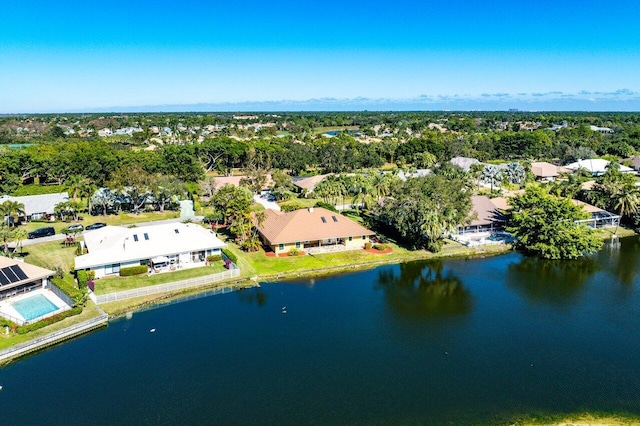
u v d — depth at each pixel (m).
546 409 36.31
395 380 40.22
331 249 74.88
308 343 46.69
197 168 133.00
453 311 54.25
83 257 60.50
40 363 42.66
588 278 64.69
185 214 97.12
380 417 35.34
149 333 48.47
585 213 76.62
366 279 64.12
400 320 51.84
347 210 100.19
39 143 197.00
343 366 42.44
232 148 162.75
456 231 78.62
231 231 76.19
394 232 83.25
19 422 34.84
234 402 37.19
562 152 181.00
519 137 194.25
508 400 37.41
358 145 195.38
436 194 75.12
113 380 40.16
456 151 185.12
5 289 52.12
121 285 58.56
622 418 35.31
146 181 95.56
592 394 38.22
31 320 48.22
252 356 44.12
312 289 60.56
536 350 45.31
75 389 38.84
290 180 120.44
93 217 94.06
